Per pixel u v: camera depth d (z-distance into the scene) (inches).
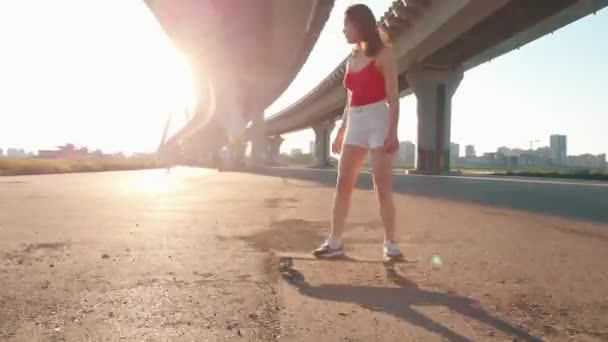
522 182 795.4
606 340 79.6
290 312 92.0
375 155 144.2
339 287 111.7
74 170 1566.2
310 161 6328.7
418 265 137.8
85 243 174.6
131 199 408.2
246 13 1615.4
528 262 143.0
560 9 943.7
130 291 106.1
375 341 77.5
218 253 154.8
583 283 117.3
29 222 241.6
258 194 474.3
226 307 94.7
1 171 1218.0
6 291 105.4
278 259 144.6
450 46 1192.2
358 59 148.9
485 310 94.7
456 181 813.2
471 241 185.6
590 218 267.6
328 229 217.6
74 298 100.2
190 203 364.5
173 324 84.4
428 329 83.5
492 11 897.5
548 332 83.0
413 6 1060.5
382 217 143.9
